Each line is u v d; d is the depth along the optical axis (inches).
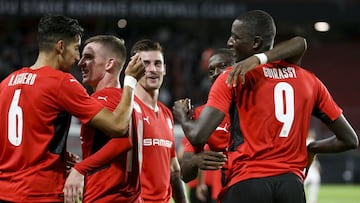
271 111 552.4
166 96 3176.7
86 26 3299.7
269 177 547.5
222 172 586.6
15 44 3262.8
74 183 549.3
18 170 556.1
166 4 2822.3
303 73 577.9
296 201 550.9
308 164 637.9
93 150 595.2
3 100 566.6
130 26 3444.9
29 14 2709.2
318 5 3053.6
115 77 623.8
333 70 3764.8
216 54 767.1
